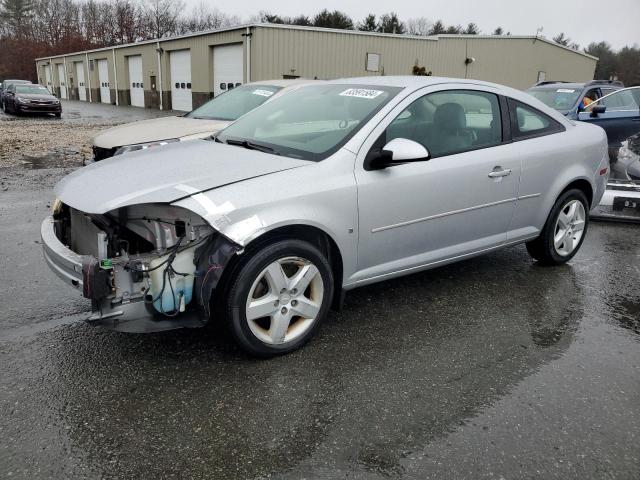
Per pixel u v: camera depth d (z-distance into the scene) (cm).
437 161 373
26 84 2730
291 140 368
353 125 352
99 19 7488
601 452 248
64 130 1773
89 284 272
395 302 410
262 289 313
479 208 403
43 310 380
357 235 338
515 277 470
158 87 3350
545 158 441
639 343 355
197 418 264
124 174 325
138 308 288
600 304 418
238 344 307
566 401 287
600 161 494
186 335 348
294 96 436
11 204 691
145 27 7594
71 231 357
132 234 323
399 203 353
